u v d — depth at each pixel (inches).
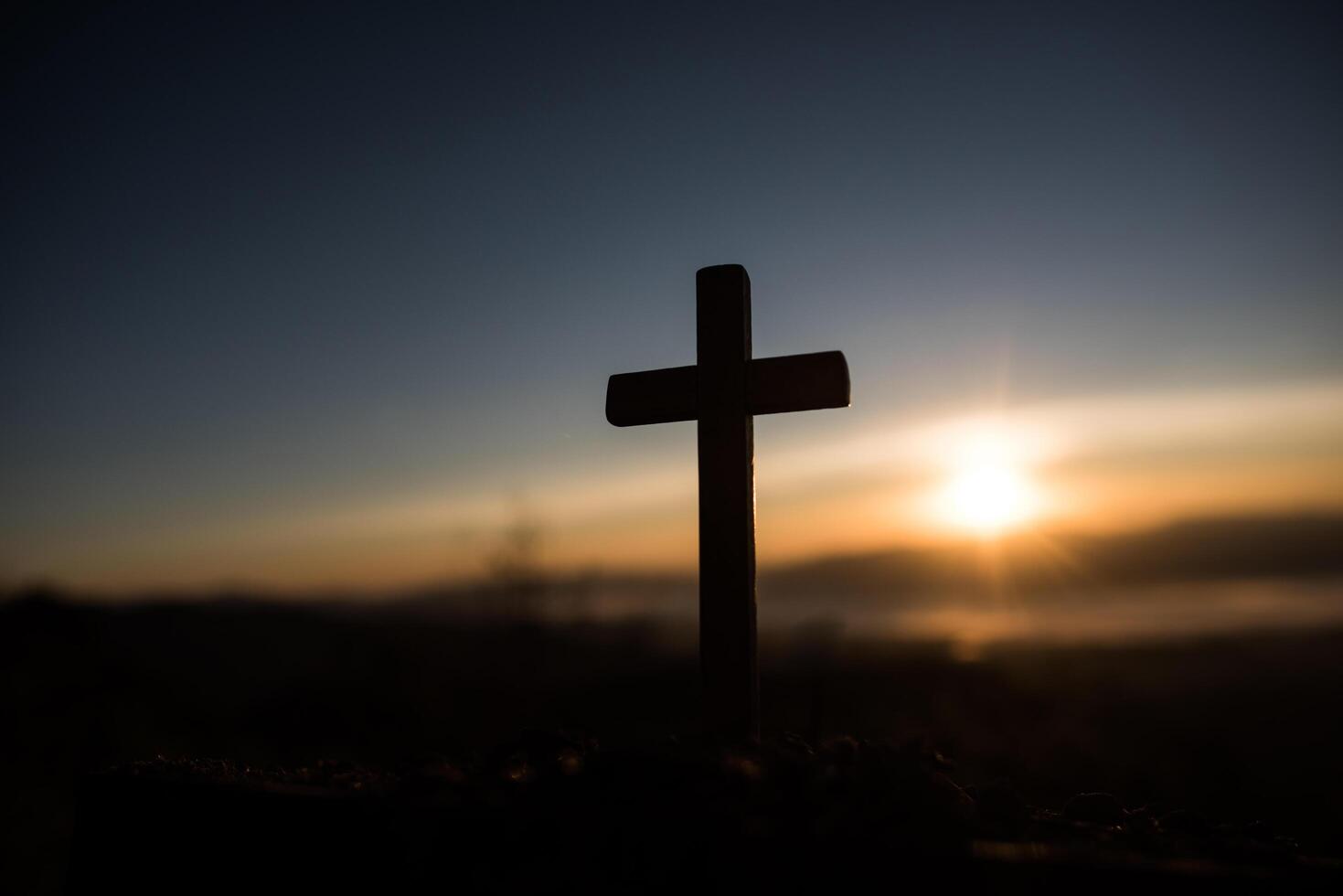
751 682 145.2
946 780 112.8
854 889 85.3
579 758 119.3
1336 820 237.6
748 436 153.0
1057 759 290.4
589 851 93.7
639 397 161.2
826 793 102.2
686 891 89.7
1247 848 104.3
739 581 147.5
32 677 438.9
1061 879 80.4
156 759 148.3
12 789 319.9
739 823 92.0
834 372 147.1
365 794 110.2
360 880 101.2
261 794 109.4
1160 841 106.8
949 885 82.6
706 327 156.3
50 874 272.8
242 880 108.0
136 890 114.8
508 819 96.9
